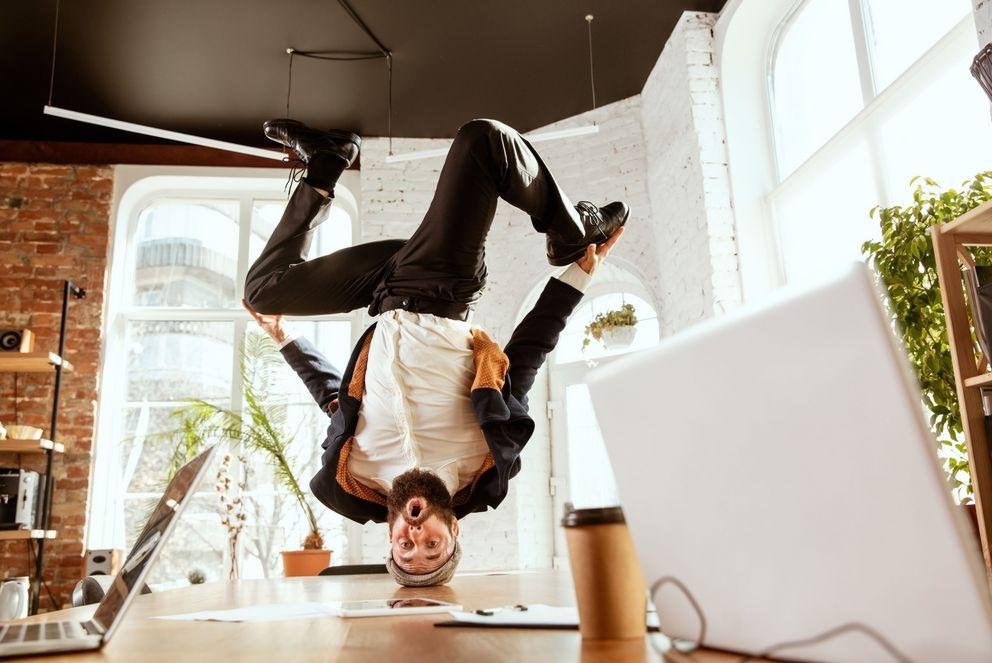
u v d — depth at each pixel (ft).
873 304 1.54
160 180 19.61
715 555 1.99
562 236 7.33
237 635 2.89
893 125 11.80
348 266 7.64
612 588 2.39
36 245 18.49
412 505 5.41
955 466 8.76
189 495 2.94
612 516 2.41
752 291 14.67
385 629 2.90
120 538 17.84
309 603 4.24
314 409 18.70
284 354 8.36
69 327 18.07
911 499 1.53
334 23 15.64
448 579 5.45
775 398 1.75
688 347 1.95
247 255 19.81
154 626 3.35
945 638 1.50
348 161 7.76
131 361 18.90
